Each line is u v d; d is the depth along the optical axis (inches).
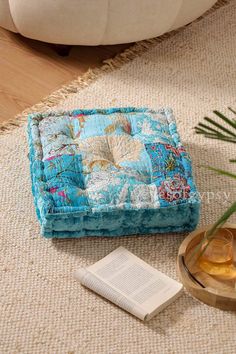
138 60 118.5
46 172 90.9
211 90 113.8
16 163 100.9
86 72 115.8
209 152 103.4
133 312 82.7
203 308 84.5
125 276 86.1
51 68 117.2
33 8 111.8
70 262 89.1
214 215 95.2
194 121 108.2
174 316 83.6
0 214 94.3
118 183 89.4
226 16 129.0
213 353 80.6
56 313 83.8
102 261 87.8
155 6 112.5
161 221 90.0
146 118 98.1
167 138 95.8
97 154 92.7
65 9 110.3
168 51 120.5
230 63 119.0
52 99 111.0
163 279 86.0
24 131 105.7
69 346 80.9
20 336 81.7
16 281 86.9
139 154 92.7
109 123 96.6
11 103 110.7
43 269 88.4
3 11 116.1
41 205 88.4
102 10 110.4
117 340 81.5
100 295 85.6
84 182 90.4
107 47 121.2
